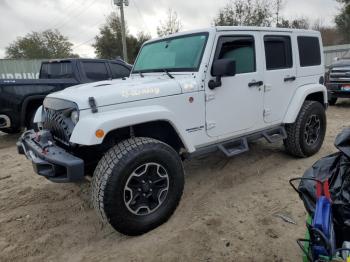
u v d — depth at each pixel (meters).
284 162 4.95
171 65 3.94
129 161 2.89
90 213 3.65
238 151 4.04
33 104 6.77
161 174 3.17
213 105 3.73
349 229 2.23
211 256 2.83
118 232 3.21
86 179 3.60
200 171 4.70
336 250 2.11
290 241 2.99
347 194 2.30
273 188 4.07
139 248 2.98
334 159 2.64
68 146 3.16
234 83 3.89
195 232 3.17
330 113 9.00
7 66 19.53
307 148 4.94
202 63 3.60
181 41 3.99
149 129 3.47
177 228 3.26
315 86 5.00
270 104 4.41
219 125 3.84
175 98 3.39
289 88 4.67
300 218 3.36
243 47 4.01
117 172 2.85
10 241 3.17
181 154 3.79
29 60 20.08
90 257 2.90
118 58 8.23
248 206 3.65
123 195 2.91
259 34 4.20
